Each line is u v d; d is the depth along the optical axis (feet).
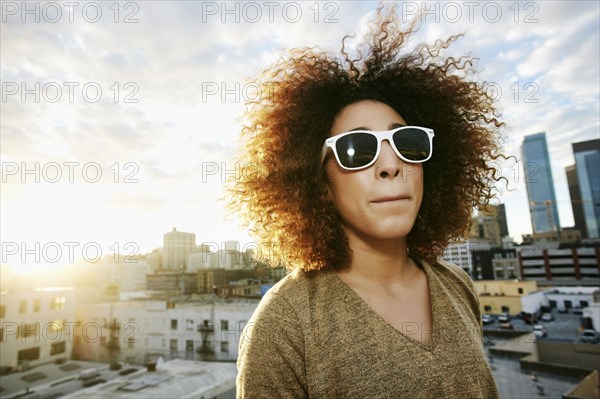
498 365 66.85
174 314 48.16
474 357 2.45
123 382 37.37
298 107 3.39
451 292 3.12
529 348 72.02
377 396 2.11
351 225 2.75
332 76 3.41
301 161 3.13
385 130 2.71
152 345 52.08
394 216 2.43
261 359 2.23
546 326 93.97
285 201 3.22
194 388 35.04
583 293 115.24
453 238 4.06
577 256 166.09
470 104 4.23
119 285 73.61
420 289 2.90
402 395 2.13
